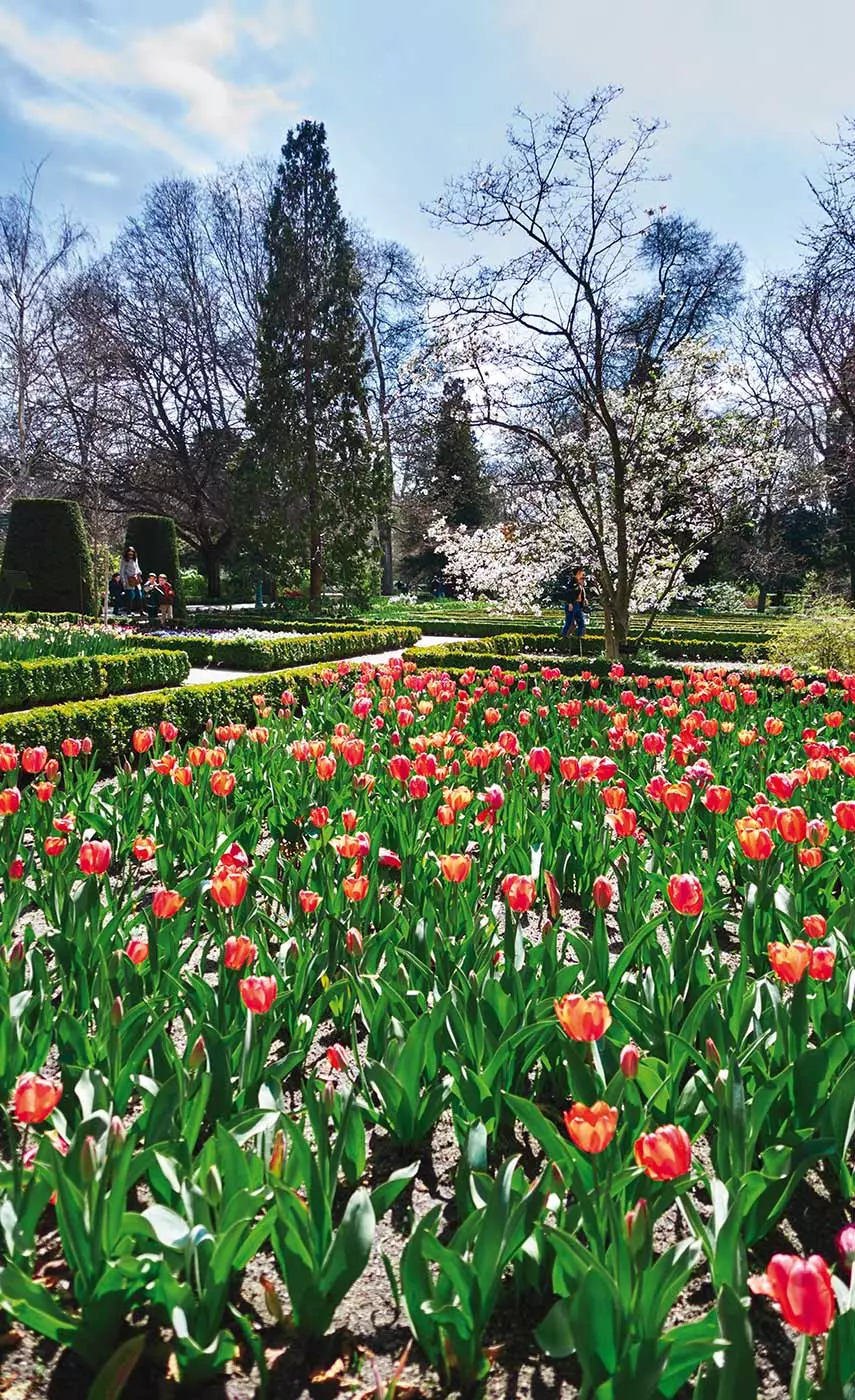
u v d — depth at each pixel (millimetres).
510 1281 2312
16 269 32875
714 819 5180
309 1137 2896
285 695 7934
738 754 7004
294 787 6004
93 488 33625
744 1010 3016
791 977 2652
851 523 35719
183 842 5008
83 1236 1955
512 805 5430
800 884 4152
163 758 5680
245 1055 2746
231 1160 2168
